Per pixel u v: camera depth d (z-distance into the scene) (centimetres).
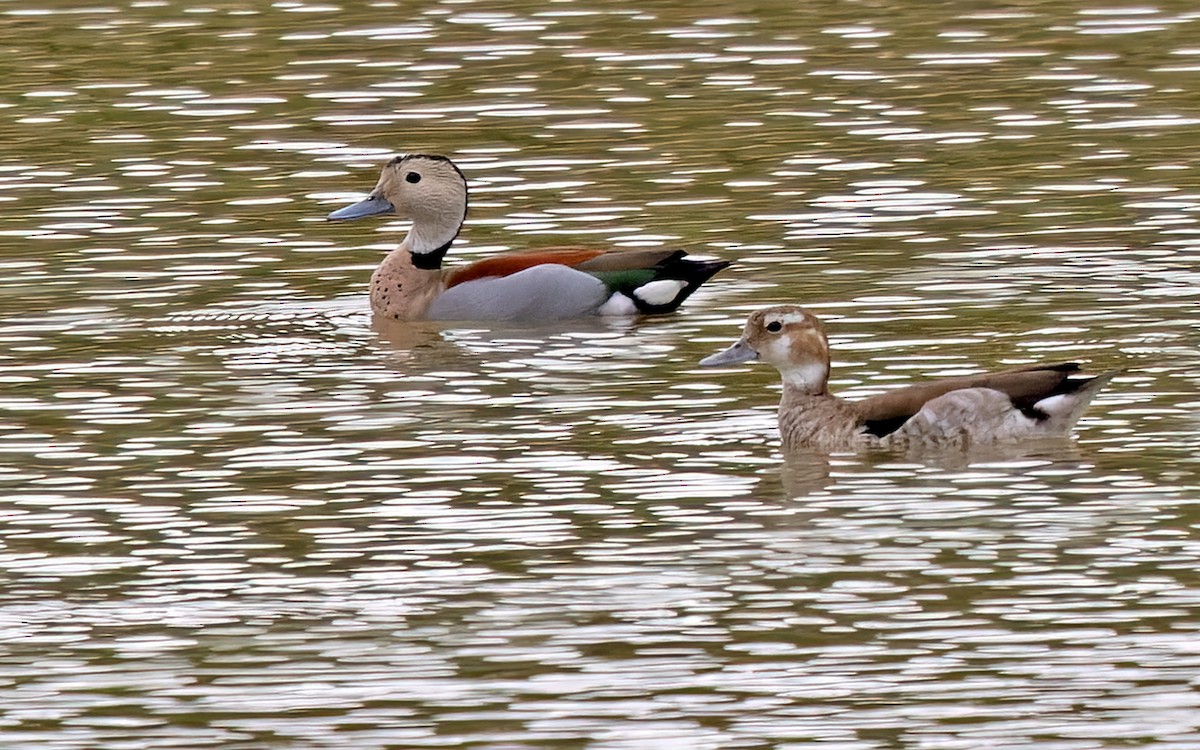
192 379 1792
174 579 1371
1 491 1526
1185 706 1176
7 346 1883
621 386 1767
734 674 1225
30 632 1298
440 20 3183
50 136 2623
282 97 2789
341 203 2364
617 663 1243
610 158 2506
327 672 1240
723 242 2183
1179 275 2016
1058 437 1597
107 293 2048
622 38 3069
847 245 2156
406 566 1384
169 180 2441
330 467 1569
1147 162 2433
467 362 1848
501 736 1161
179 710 1198
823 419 1597
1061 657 1236
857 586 1336
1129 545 1384
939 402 1584
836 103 2719
